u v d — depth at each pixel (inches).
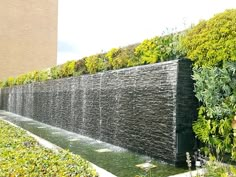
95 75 480.4
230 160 262.4
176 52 327.9
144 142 337.4
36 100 805.9
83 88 524.1
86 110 508.1
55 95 663.8
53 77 715.4
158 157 309.9
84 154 349.4
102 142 442.0
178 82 288.8
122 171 267.1
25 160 249.8
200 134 281.6
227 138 260.4
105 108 441.1
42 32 1770.4
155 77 323.6
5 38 1657.2
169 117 295.9
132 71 371.2
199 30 281.1
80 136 507.5
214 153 277.3
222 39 258.1
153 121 321.7
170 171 264.2
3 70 1637.6
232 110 257.9
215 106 269.9
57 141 451.5
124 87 388.2
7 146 316.2
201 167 266.5
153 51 360.8
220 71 265.6
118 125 399.9
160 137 308.2
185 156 285.3
